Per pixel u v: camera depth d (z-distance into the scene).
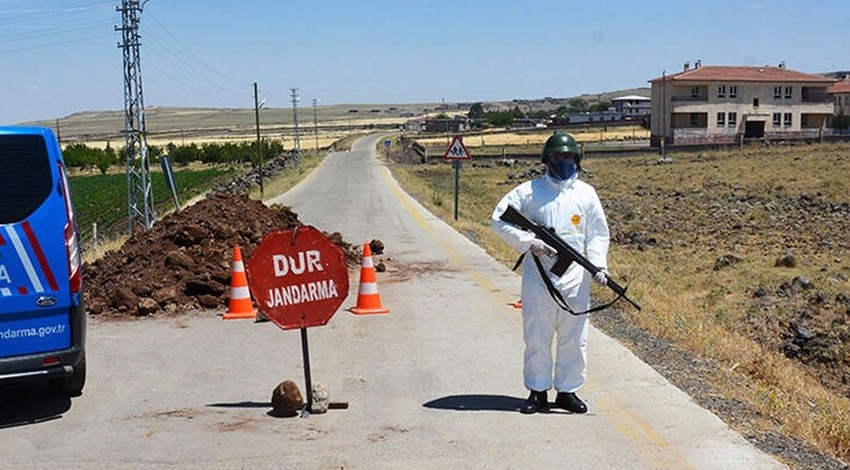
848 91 106.25
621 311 11.59
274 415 7.15
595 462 5.88
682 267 21.39
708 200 38.78
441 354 9.19
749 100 89.31
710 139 85.81
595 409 7.05
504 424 6.74
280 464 6.00
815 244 24.53
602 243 6.79
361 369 8.62
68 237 7.15
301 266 7.04
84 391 8.01
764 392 7.87
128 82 29.94
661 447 6.13
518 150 88.12
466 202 40.78
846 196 37.09
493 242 20.62
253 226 15.92
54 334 7.12
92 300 11.71
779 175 48.94
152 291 11.84
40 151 7.13
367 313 11.52
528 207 6.74
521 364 8.73
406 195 38.78
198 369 8.76
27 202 7.02
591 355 8.84
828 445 6.39
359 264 16.23
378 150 108.88
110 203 47.16
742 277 19.23
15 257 6.94
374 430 6.69
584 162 68.31
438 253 18.09
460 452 6.14
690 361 8.88
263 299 6.94
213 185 53.81
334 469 5.88
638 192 44.38
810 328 14.22
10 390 8.12
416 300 12.55
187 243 13.32
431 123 178.12
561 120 152.50
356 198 37.12
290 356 9.22
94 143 185.38
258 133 45.53
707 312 15.88
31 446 6.51
